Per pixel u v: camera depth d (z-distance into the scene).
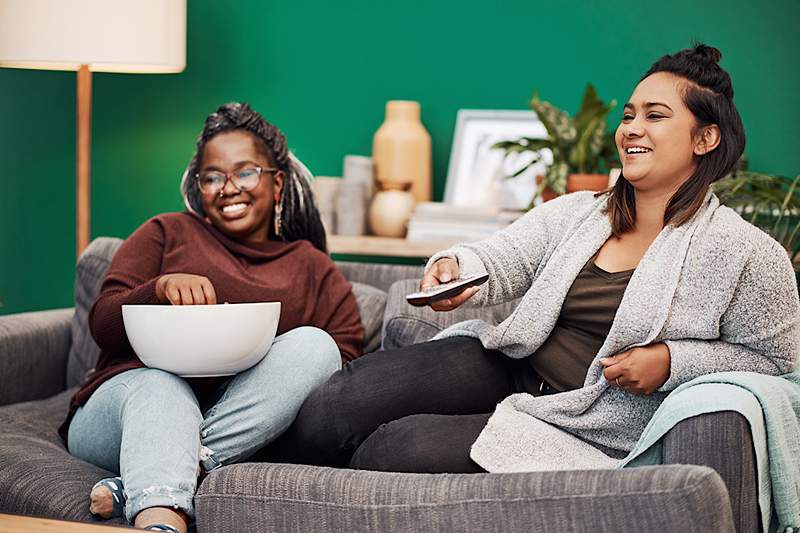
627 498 1.29
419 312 2.24
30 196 3.51
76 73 3.45
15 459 1.83
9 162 3.52
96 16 2.82
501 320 2.23
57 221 3.50
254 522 1.49
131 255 2.14
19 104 3.50
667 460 1.50
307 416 1.82
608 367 1.66
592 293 1.78
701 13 3.06
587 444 1.72
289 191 2.32
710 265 1.66
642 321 1.68
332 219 3.08
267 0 3.33
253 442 1.80
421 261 3.26
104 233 3.48
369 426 1.79
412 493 1.40
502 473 1.40
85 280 2.60
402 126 3.07
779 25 3.02
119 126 3.45
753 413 1.47
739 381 1.53
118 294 2.03
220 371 1.80
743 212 2.62
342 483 1.45
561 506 1.33
